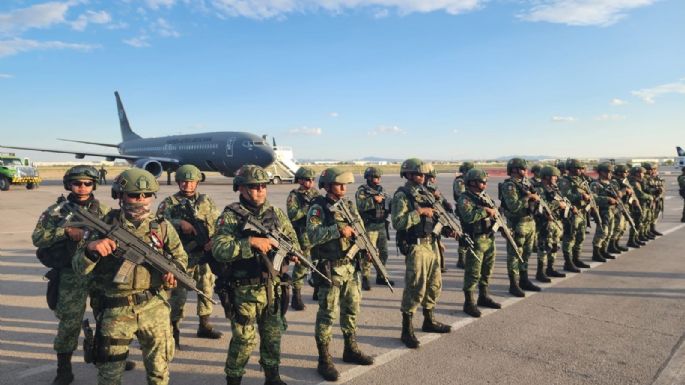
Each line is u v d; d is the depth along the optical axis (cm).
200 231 495
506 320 579
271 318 374
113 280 287
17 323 565
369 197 753
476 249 596
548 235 771
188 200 514
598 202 942
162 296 324
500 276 832
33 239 380
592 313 605
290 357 468
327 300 415
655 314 599
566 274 835
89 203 416
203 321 522
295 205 698
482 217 591
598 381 404
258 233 353
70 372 406
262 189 368
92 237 296
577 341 503
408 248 490
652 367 433
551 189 814
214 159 3369
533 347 486
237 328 359
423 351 479
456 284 781
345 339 449
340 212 422
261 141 3259
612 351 473
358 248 430
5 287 734
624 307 631
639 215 1096
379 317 598
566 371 426
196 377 420
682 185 1483
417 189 513
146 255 307
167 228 337
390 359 457
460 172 1007
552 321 573
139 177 317
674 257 977
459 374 420
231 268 357
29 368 436
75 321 398
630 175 1144
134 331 305
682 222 1520
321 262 415
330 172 427
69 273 396
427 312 537
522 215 706
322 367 416
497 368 433
